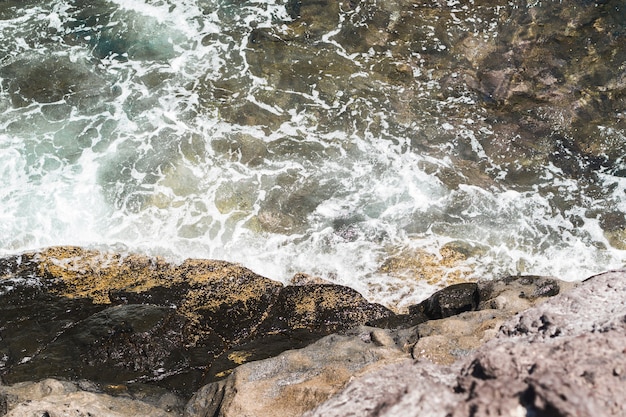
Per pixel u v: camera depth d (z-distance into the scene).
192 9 11.29
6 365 6.60
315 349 5.90
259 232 8.41
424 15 10.91
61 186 8.88
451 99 9.91
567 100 9.73
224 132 9.51
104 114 9.80
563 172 9.12
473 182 9.00
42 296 7.55
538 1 10.84
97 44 10.81
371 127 9.60
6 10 11.27
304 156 9.25
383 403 3.85
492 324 5.71
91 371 6.48
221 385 5.66
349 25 10.85
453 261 8.16
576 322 4.48
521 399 3.46
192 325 7.17
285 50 10.57
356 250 8.25
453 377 4.17
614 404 3.47
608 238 8.44
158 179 8.95
